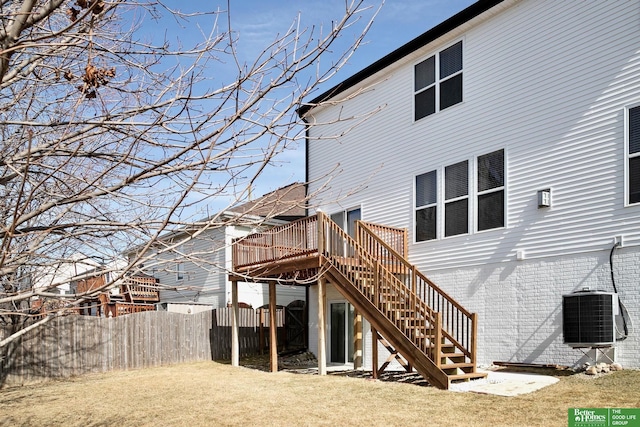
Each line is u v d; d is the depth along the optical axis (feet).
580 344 30.27
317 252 41.47
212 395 32.96
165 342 54.85
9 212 13.93
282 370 48.44
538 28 36.22
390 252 37.76
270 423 24.67
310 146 55.98
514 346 35.63
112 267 11.96
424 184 43.60
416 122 44.70
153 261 11.66
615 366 29.71
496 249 37.47
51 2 10.62
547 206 34.63
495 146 38.32
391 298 36.06
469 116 40.40
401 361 39.65
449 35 42.04
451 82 42.16
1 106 13.76
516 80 37.29
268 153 11.62
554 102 34.88
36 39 10.90
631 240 30.27
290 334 68.80
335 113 52.95
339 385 34.27
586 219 32.55
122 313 62.64
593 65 32.96
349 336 50.39
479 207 39.06
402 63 46.32
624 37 31.55
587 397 25.16
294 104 11.35
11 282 14.43
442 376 30.45
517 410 23.98
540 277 34.65
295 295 79.46
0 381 42.37
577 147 33.37
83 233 12.13
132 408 30.04
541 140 35.42
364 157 49.47
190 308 72.23
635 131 30.73
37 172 12.38
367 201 48.73
